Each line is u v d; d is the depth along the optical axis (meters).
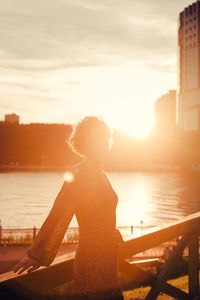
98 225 1.96
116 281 1.99
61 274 2.05
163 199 89.06
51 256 1.85
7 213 67.00
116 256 2.03
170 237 2.78
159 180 156.00
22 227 52.75
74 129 2.14
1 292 1.73
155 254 19.58
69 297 2.08
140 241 2.52
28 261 1.81
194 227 2.98
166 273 2.79
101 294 1.92
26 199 89.44
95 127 2.09
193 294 2.98
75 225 43.19
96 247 1.94
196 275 3.02
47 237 1.84
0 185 127.75
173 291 2.86
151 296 2.69
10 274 1.84
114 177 176.38
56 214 1.87
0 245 22.56
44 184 133.75
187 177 179.12
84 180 1.96
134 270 2.57
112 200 2.04
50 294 5.74
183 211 69.69
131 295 7.85
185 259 14.45
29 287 1.88
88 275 1.92
